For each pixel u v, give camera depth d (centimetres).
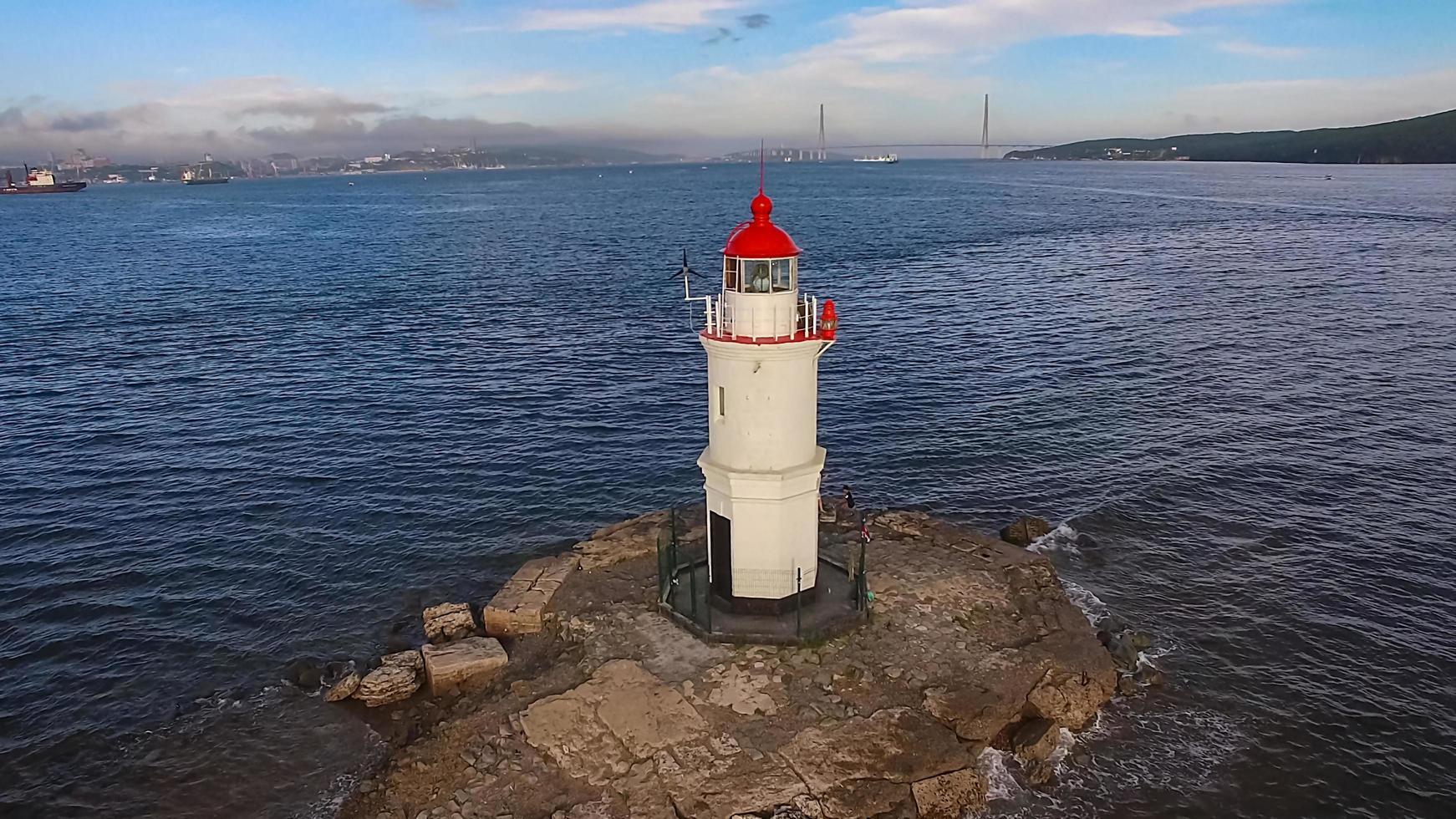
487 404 4862
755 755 1930
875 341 6144
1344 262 9225
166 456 4122
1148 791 2073
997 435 4375
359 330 6600
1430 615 2795
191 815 2059
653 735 1986
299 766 2186
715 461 2327
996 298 7694
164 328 6631
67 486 3788
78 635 2762
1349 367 5294
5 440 4284
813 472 2288
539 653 2409
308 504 3659
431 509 3628
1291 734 2283
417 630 2802
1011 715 2142
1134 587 2989
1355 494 3619
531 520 3544
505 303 7712
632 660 2238
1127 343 5988
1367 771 2164
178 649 2700
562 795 1862
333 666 2605
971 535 3053
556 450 4238
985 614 2500
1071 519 3469
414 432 4456
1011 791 2028
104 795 2128
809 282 8619
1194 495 3653
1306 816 2027
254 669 2608
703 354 5853
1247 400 4762
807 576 2408
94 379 5275
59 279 9094
